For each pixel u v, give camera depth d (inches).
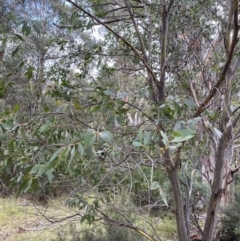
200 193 128.3
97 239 111.0
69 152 32.2
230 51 55.6
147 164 55.3
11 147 41.8
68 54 75.5
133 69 85.9
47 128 41.6
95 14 82.3
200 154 79.8
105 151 45.1
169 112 47.1
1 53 42.8
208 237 72.3
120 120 50.7
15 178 53.1
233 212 135.0
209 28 86.2
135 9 95.4
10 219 155.9
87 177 59.9
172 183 68.7
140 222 107.1
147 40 86.2
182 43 84.3
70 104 47.3
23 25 34.3
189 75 79.7
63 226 107.5
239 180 142.2
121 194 76.7
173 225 136.4
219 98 79.6
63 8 79.1
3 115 41.1
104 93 51.4
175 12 81.5
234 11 52.7
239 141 95.2
